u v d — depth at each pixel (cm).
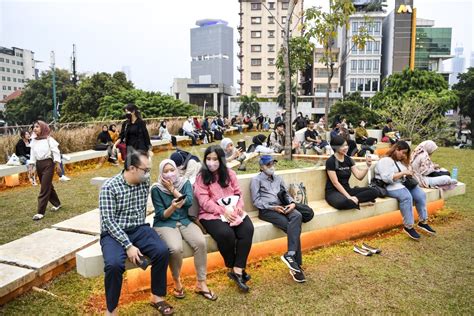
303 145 1102
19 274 352
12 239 494
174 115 3416
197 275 372
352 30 4422
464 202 722
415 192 558
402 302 362
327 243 508
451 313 344
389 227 574
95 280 392
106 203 335
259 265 442
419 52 6550
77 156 1060
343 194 514
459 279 410
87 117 3562
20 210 636
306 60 1630
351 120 2780
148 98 3409
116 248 325
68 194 748
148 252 336
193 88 7425
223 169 418
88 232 459
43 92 5066
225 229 384
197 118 2102
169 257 347
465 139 4434
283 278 411
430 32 6500
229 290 384
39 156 579
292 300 364
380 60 5694
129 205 343
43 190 585
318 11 927
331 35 939
